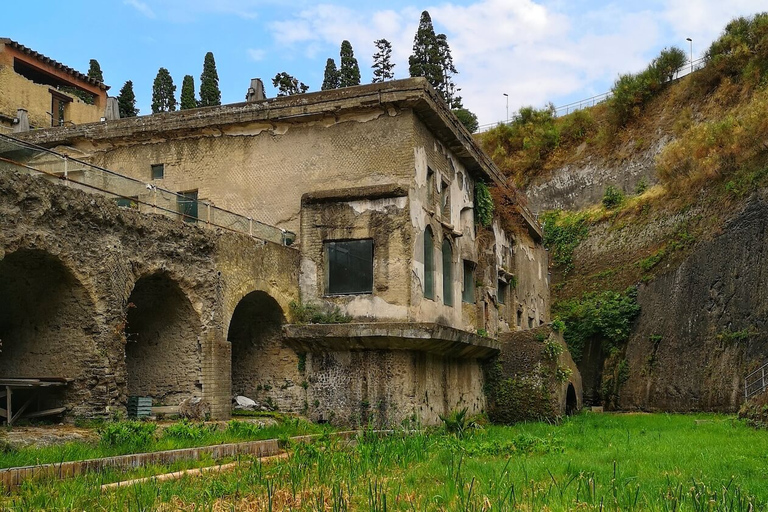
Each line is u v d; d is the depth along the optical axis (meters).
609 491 10.70
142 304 18.56
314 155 22.30
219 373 18.17
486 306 28.64
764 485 11.29
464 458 14.55
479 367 26.78
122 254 15.96
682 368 35.00
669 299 37.41
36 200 14.00
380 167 21.61
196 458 13.35
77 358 15.32
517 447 16.72
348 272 21.56
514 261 34.81
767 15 47.19
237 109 22.78
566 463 13.77
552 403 26.17
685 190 41.38
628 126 53.09
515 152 58.44
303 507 9.67
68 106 36.91
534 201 54.94
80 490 9.83
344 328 20.41
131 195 17.64
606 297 41.03
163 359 18.47
